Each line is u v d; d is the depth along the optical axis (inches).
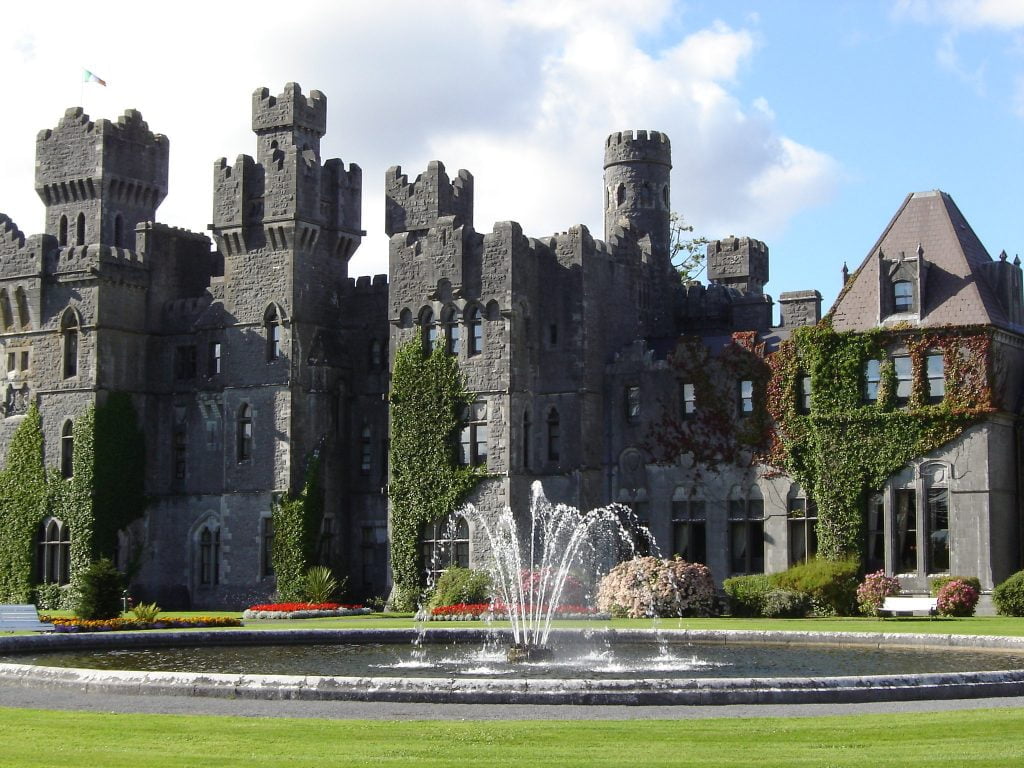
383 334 2842.0
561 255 2620.6
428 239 2623.0
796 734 878.4
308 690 1061.1
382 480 2817.4
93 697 1099.3
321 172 2829.7
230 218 2815.0
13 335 2925.7
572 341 2596.0
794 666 1341.0
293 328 2753.4
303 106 2800.2
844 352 2373.3
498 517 2517.2
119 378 2861.7
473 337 2581.2
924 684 1068.5
